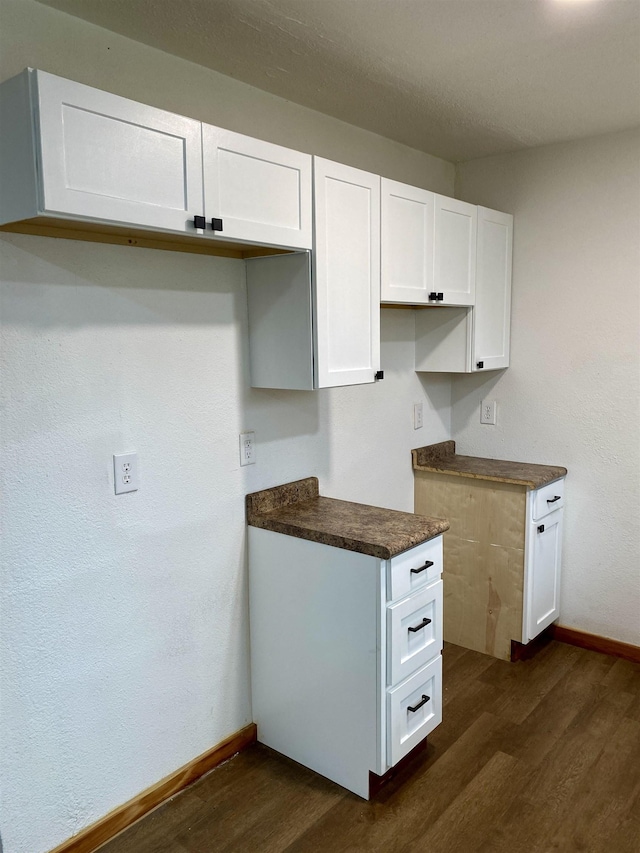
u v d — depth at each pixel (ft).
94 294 5.68
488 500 9.41
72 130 4.45
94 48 5.56
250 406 7.30
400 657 6.50
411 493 10.25
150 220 4.99
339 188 6.66
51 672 5.67
